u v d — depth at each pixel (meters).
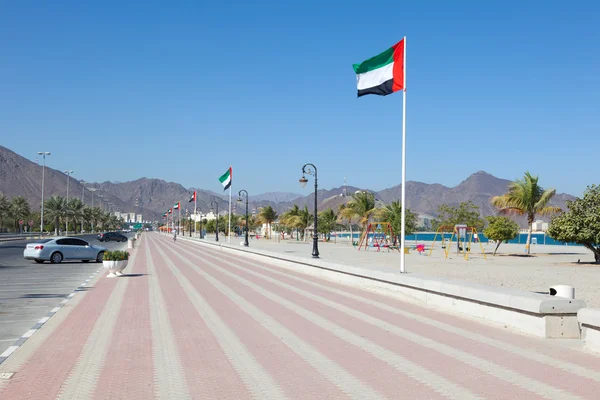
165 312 12.92
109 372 7.52
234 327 10.91
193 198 97.62
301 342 9.45
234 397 6.38
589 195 33.50
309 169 28.81
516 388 6.62
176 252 48.56
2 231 118.50
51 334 10.25
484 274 25.00
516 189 47.03
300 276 23.30
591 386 6.68
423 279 13.95
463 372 7.39
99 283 20.25
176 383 6.97
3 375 7.36
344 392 6.55
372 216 65.19
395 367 7.70
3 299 15.61
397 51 17.67
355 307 13.66
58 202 106.06
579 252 50.56
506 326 10.66
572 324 9.62
